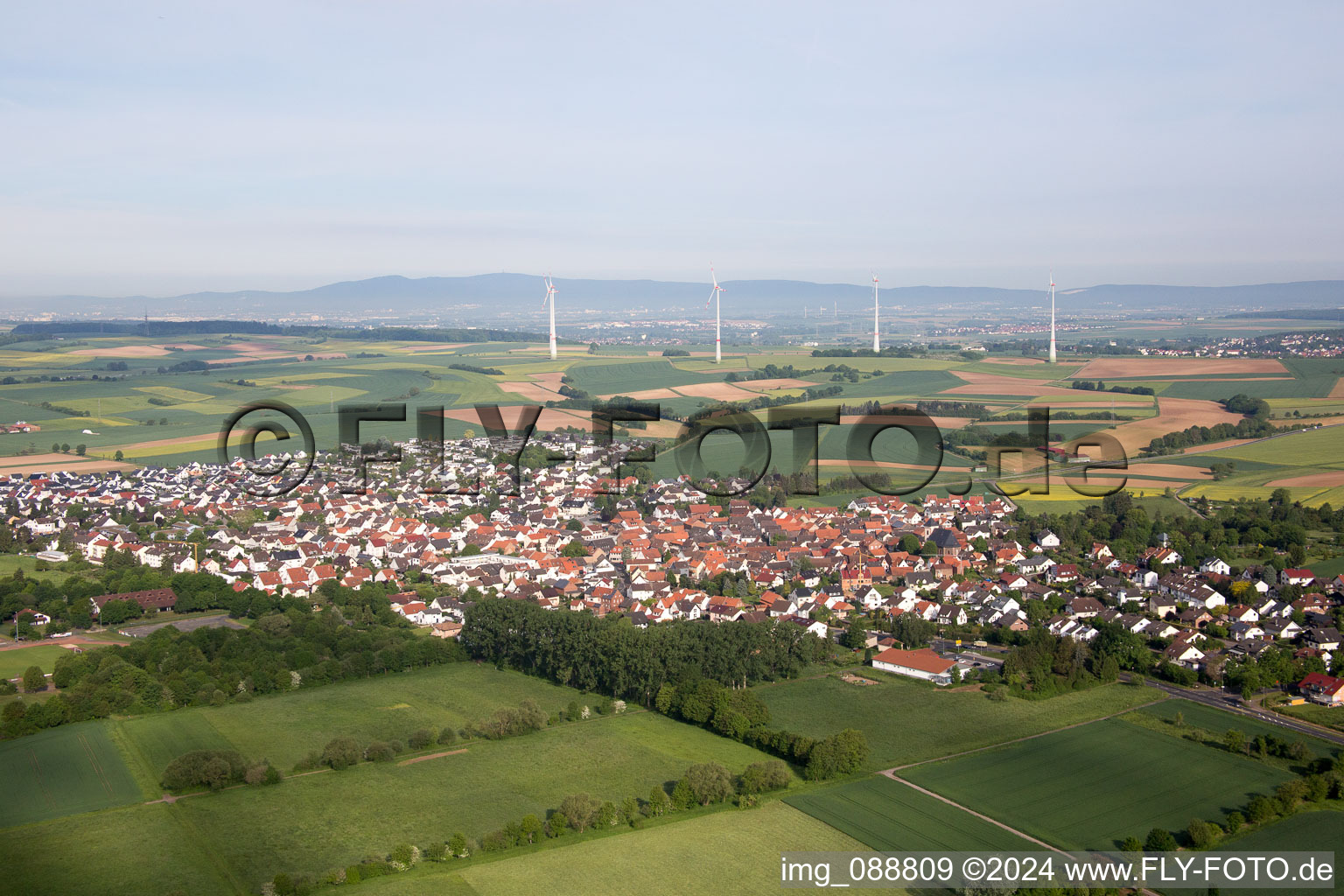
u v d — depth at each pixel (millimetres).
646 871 123812
